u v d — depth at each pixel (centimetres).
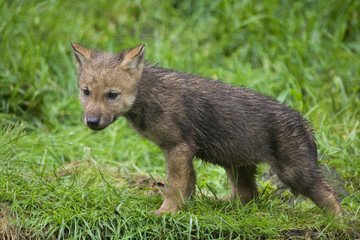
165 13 1748
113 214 905
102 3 1756
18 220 889
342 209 974
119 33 1692
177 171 941
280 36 1592
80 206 924
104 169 1136
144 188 1113
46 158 1205
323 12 1650
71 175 1083
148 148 1302
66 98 1469
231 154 989
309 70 1492
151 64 994
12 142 1134
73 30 1631
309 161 977
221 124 972
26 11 1630
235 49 1628
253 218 925
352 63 1498
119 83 912
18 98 1425
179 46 1634
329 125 1300
